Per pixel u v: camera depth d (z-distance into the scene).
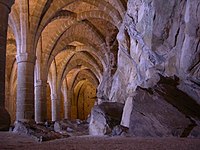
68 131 14.36
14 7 18.06
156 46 9.97
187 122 7.57
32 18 18.56
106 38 27.08
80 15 23.12
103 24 26.17
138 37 11.38
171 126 7.66
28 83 17.97
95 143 5.90
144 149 4.64
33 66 18.56
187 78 8.59
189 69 8.29
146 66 11.43
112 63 26.19
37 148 5.11
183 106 8.32
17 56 18.52
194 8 7.59
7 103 30.45
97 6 20.91
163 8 9.07
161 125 7.86
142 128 8.40
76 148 5.00
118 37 14.39
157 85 9.34
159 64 10.38
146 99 8.84
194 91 8.56
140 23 10.77
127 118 10.53
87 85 49.03
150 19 9.77
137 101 8.99
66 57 33.12
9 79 30.72
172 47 9.47
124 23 13.74
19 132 8.67
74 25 25.58
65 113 40.41
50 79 33.84
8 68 30.33
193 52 8.01
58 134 9.82
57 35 24.64
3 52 9.55
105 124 11.21
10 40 25.11
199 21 7.54
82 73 42.12
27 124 9.45
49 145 5.61
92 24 26.19
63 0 19.66
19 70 18.19
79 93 49.41
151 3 9.56
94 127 11.80
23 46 18.33
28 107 17.61
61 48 26.69
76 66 37.44
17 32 18.50
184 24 8.55
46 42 24.88
